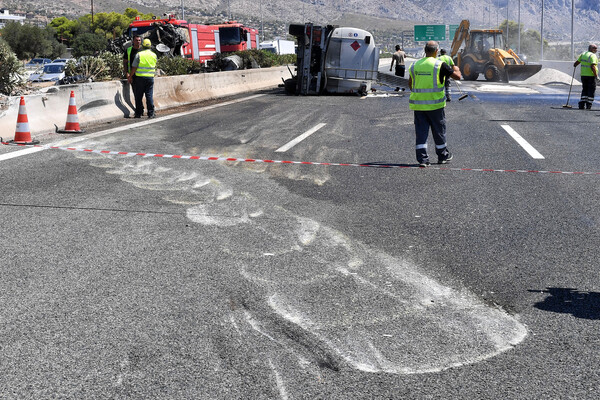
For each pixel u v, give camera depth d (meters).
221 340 3.64
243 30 44.28
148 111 15.54
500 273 4.83
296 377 3.25
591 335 3.77
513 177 8.47
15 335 3.67
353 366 3.37
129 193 7.23
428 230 5.98
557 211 6.73
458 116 16.02
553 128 13.59
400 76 26.16
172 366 3.34
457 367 3.38
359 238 5.69
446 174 8.63
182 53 34.31
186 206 6.71
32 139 11.28
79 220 6.10
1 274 4.64
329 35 23.80
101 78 19.36
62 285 4.45
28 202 6.75
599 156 10.14
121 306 4.09
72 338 3.64
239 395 3.07
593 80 18.19
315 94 24.22
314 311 4.06
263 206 6.77
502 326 3.89
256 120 14.72
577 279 4.71
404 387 3.16
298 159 9.62
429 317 4.00
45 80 32.19
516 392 3.13
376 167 9.09
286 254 5.20
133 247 5.31
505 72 36.78
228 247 5.35
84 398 3.04
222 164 9.09
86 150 10.08
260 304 4.16
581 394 3.12
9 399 3.02
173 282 4.52
